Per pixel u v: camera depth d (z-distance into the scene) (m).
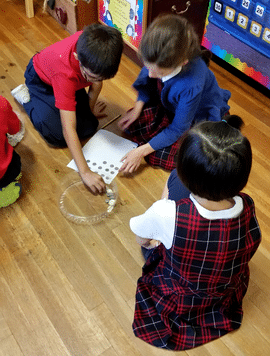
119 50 1.37
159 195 1.68
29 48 2.31
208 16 2.10
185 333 1.27
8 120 1.51
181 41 1.26
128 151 1.80
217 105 1.70
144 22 1.92
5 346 1.26
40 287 1.40
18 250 1.49
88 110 1.82
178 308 1.21
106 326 1.31
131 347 1.27
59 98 1.52
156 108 1.75
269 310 1.37
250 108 2.08
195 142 0.77
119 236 1.54
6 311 1.33
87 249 1.50
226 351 1.27
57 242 1.51
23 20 2.50
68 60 1.48
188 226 0.91
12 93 1.93
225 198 0.81
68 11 2.27
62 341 1.28
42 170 1.74
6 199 1.55
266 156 1.85
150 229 1.00
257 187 1.72
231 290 1.17
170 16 1.31
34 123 1.81
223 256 0.95
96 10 2.28
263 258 1.50
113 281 1.42
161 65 1.28
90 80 1.44
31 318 1.32
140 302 1.33
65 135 1.58
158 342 1.26
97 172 1.71
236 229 0.91
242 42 2.02
